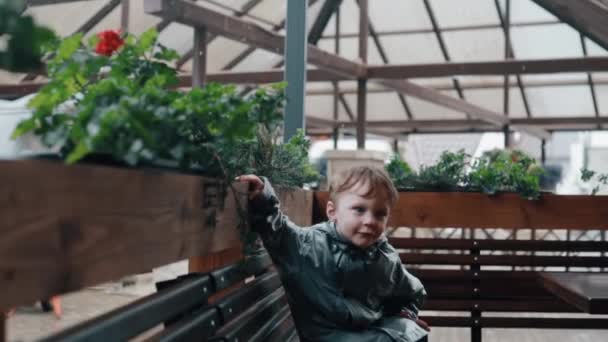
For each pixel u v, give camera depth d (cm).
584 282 242
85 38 121
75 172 78
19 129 89
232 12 848
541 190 342
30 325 375
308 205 319
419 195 342
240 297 155
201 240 125
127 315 95
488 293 354
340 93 1327
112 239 87
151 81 112
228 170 138
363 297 174
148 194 98
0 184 65
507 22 1000
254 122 120
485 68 923
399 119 1397
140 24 754
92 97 99
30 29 75
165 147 100
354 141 1590
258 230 162
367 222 165
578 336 468
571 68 896
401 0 1018
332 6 1068
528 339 455
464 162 348
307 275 169
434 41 1075
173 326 115
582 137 1836
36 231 71
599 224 331
